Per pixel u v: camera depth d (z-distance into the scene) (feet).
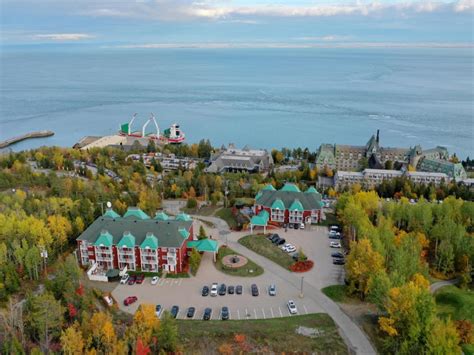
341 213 639.35
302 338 383.86
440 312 434.30
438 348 331.16
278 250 568.41
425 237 559.38
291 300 456.86
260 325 400.67
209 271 520.42
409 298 366.63
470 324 387.75
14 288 449.48
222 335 382.42
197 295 467.93
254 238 602.03
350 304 448.65
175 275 510.17
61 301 406.21
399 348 362.94
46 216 585.22
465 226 593.83
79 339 333.21
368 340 386.73
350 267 464.65
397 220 618.03
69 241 572.51
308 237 609.42
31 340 365.61
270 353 364.58
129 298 451.12
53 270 505.25
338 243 584.81
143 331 350.84
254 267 527.81
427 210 587.27
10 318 368.27
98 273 511.81
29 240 521.24
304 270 518.78
